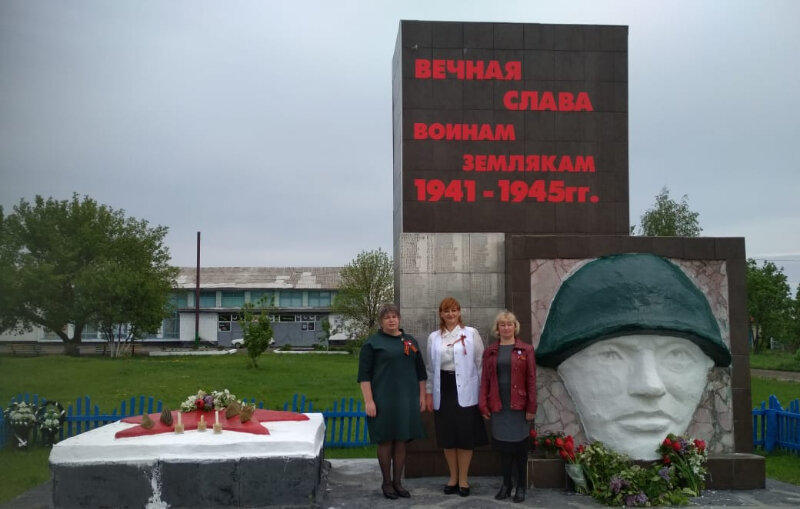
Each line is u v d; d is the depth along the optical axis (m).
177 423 6.64
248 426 6.80
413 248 8.50
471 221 8.64
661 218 37.53
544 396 7.54
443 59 8.75
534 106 8.79
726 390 7.61
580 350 7.23
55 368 24.31
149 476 6.26
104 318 33.03
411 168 8.66
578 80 8.84
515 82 8.79
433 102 8.71
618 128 8.83
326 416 10.55
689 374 7.16
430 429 8.02
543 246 7.71
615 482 6.65
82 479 6.22
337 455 9.95
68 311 33.00
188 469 6.29
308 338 45.72
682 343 7.10
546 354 7.36
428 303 8.46
